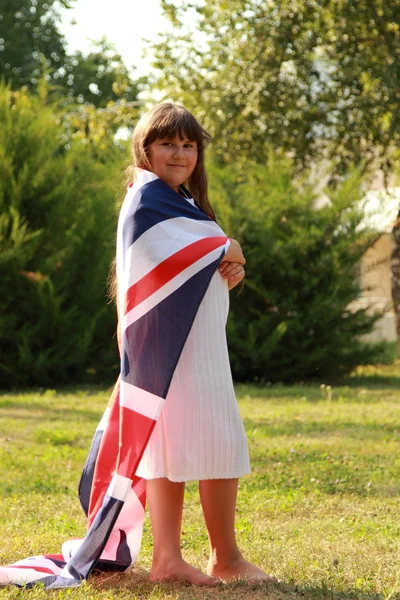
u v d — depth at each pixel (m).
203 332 3.49
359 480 5.93
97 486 3.57
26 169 13.88
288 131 16.55
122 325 3.45
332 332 14.19
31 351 14.25
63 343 14.23
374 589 3.46
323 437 8.01
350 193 14.33
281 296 14.14
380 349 14.85
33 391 13.63
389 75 15.36
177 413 3.45
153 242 3.41
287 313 14.08
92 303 14.50
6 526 4.64
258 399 11.69
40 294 13.81
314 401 11.36
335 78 16.48
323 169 17.38
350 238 14.18
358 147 17.02
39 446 7.77
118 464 3.33
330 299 13.80
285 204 14.23
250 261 13.99
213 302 3.52
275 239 14.14
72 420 9.62
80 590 3.35
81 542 3.68
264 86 16.06
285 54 16.16
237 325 14.17
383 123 16.95
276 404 11.02
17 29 29.19
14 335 13.89
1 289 13.75
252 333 13.97
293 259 13.99
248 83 16.20
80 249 14.48
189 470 3.43
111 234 14.55
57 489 5.84
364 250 14.45
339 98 16.58
